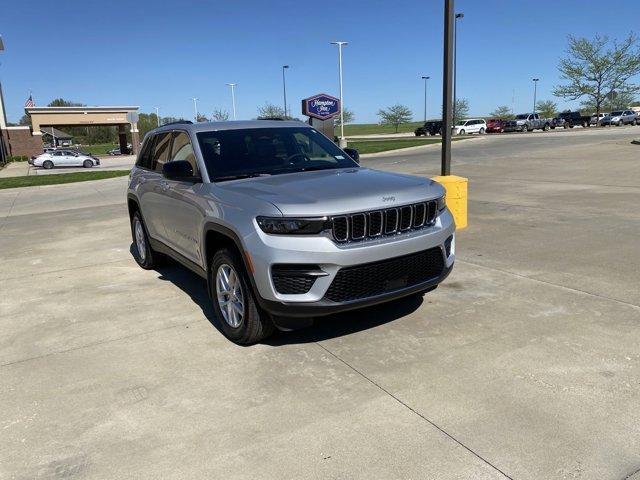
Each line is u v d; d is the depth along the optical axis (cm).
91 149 9194
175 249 564
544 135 3944
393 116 8344
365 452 287
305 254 369
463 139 3994
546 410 316
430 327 446
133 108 6162
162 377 383
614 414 309
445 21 759
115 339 456
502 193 1181
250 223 388
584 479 259
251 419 324
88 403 352
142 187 639
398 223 401
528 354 388
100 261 749
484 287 539
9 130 5638
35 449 304
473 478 263
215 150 501
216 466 282
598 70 5312
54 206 1485
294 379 371
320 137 571
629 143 2434
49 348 444
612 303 479
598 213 896
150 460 290
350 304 383
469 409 322
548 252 661
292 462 282
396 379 362
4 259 787
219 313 453
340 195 392
